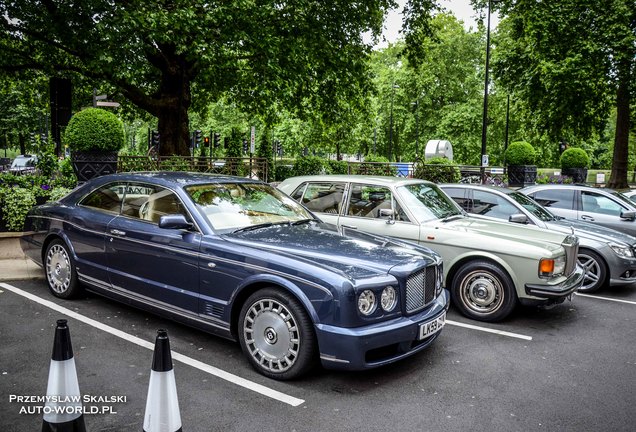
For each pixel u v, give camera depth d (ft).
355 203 22.48
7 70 56.54
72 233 18.49
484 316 19.48
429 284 14.43
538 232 20.93
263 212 16.72
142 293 16.28
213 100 73.31
